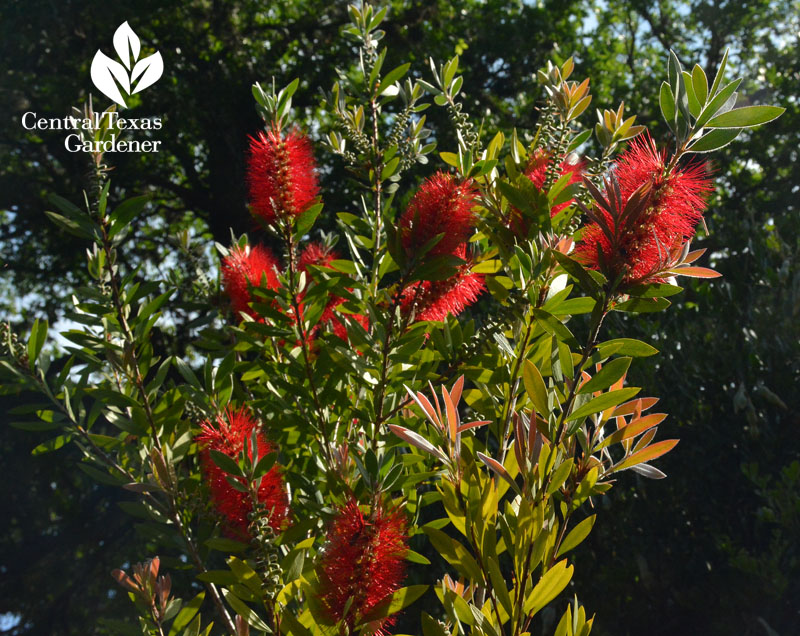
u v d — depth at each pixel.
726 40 11.72
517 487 1.18
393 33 11.32
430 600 4.00
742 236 5.13
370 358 1.51
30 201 10.90
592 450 1.30
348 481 1.37
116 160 10.28
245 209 10.73
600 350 1.23
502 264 1.60
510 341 1.68
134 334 1.49
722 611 4.15
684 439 4.47
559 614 4.15
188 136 11.66
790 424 4.30
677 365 4.63
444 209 1.41
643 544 4.26
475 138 1.63
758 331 4.51
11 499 9.44
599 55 12.33
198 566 1.48
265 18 12.60
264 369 1.56
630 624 4.25
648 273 1.11
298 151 1.47
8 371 1.50
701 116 1.08
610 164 1.53
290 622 1.20
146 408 1.46
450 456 1.20
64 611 9.64
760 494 3.95
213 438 1.34
